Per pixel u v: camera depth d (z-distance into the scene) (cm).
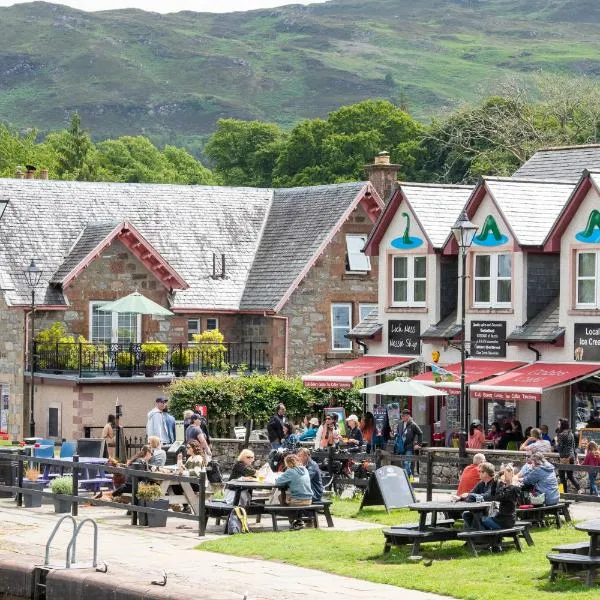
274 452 4356
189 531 3503
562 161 6097
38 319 6569
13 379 6519
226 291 7006
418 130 14338
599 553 2633
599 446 4169
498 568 2778
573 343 4975
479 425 4906
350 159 14088
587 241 4959
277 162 15112
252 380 5941
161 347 6322
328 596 2566
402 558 2950
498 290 5266
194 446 3934
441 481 4416
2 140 15600
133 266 6731
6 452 4559
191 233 7250
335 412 5459
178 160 18725
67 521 3691
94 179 15925
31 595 2867
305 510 3488
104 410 6197
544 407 5047
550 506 3325
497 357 5231
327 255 6956
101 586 2675
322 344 6938
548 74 12312
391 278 5728
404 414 4628
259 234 7394
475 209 5353
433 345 5509
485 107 11762
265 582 2734
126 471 3675
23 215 6906
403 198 5678
